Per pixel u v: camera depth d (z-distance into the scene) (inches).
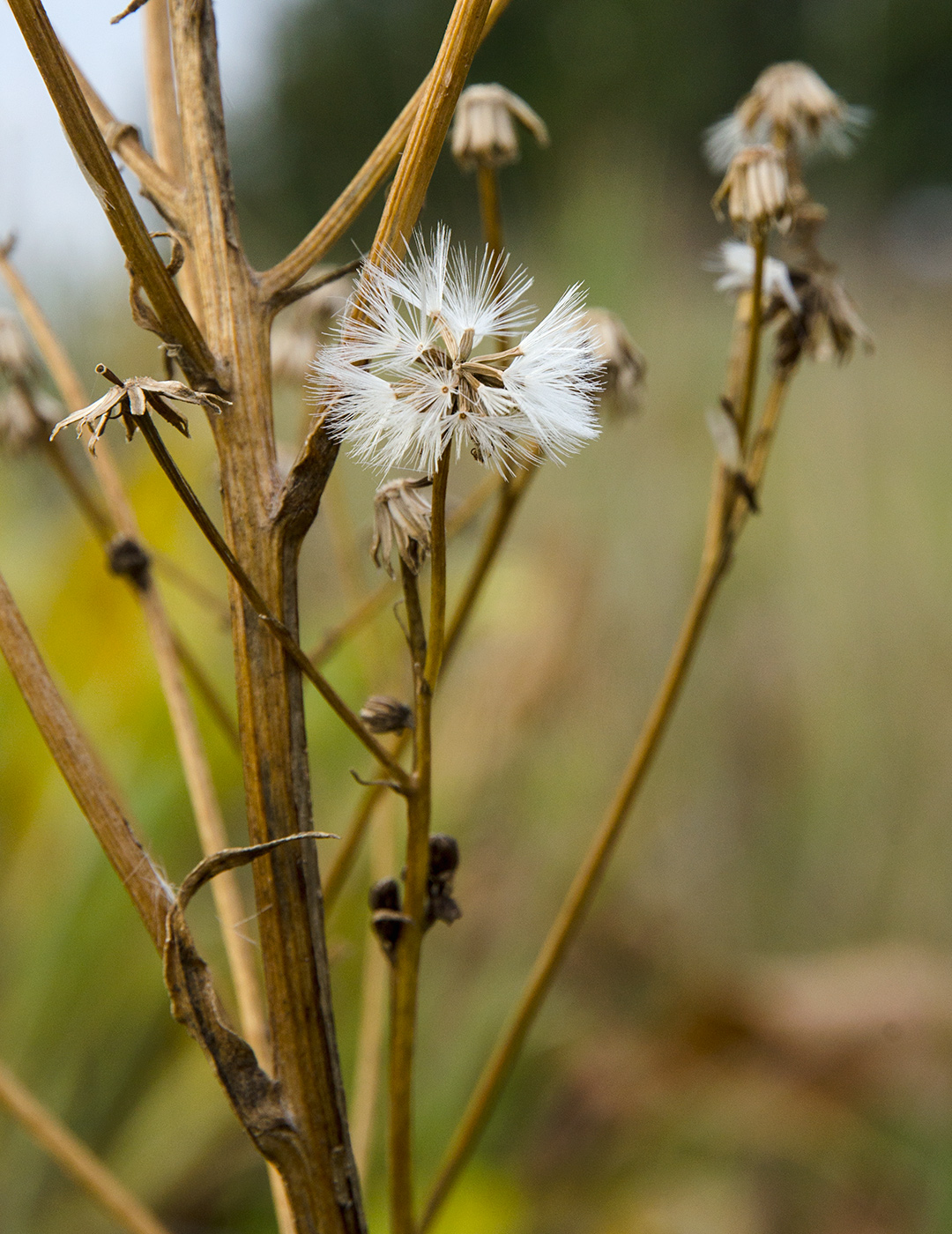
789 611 34.1
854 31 36.3
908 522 35.0
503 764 25.9
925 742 30.3
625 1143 21.4
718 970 24.0
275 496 9.8
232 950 11.3
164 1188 19.8
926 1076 21.2
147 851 9.8
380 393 9.7
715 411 11.6
